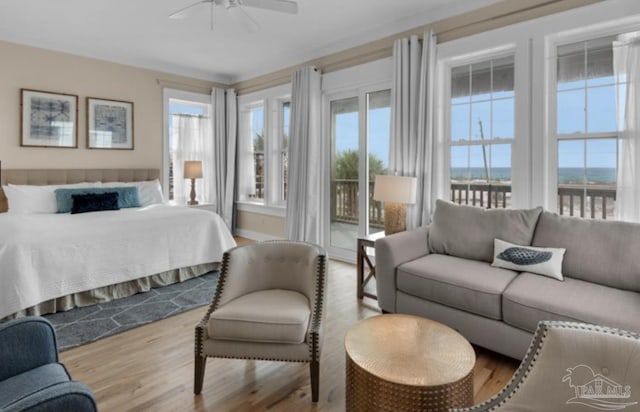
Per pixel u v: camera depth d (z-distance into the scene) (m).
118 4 3.45
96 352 2.35
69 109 4.64
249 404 1.84
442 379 1.41
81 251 3.07
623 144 2.68
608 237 2.29
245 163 6.17
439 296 2.45
